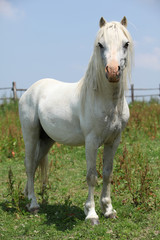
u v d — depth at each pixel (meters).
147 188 3.71
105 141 3.17
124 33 2.93
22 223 3.33
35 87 4.02
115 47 2.74
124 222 3.15
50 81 4.06
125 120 3.18
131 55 3.02
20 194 3.86
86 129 3.10
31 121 3.88
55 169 5.64
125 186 4.13
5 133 7.81
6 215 3.57
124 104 3.13
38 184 4.89
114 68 2.62
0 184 4.92
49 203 3.97
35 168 3.98
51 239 2.92
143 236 2.87
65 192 4.43
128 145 7.32
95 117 2.99
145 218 3.28
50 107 3.58
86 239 2.86
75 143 3.43
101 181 4.76
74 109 3.28
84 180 4.99
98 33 2.92
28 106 3.94
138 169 4.85
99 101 2.97
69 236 2.96
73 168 5.85
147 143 7.41
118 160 5.33
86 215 3.26
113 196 4.02
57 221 3.34
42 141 4.07
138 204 3.64
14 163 6.41
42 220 3.39
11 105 12.84
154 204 3.58
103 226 3.07
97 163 5.51
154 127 8.36
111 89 2.90
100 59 2.88
